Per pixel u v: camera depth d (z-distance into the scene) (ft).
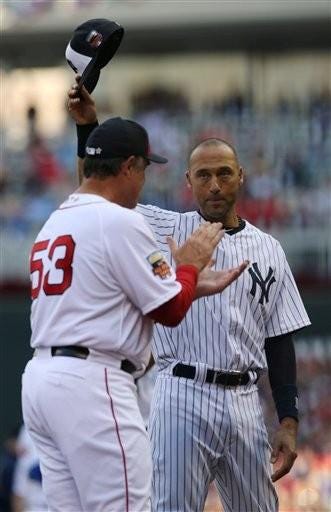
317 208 199.52
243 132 213.66
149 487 61.72
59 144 217.15
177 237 76.07
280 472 75.31
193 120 217.97
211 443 74.28
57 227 61.98
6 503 138.92
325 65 248.73
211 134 213.87
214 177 75.41
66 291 60.54
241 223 77.36
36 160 213.66
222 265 75.00
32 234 202.90
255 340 75.51
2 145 215.10
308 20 237.25
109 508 60.18
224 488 76.54
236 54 251.80
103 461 60.08
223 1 239.50
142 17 239.50
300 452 159.53
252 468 75.36
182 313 60.85
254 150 209.36
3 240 200.34
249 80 250.16
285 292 77.36
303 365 177.78
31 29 241.76
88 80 70.95
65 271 60.75
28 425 62.44
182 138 213.66
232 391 74.59
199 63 254.68
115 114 243.19
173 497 73.51
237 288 74.49
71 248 60.85
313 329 185.98
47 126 245.65
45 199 208.54
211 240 62.54
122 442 60.29
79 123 70.90
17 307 194.59
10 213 204.95
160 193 204.23
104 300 60.54
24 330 193.77
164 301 60.08
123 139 62.08
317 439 165.58
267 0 238.07
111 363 60.85
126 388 61.26
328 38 243.81
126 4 241.55
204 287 62.23
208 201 75.56
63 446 60.39
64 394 59.98
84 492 60.49
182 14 239.09
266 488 76.23
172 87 254.27
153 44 248.32
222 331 73.97
